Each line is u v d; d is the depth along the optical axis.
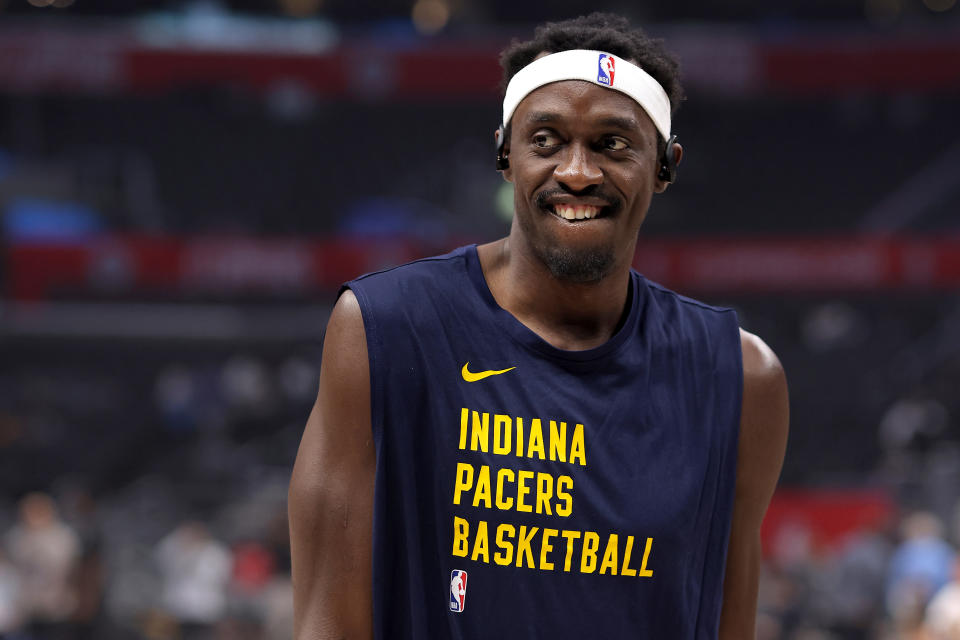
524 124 2.40
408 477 2.39
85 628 11.71
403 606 2.39
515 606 2.32
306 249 23.33
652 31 28.09
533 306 2.52
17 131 30.08
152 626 12.51
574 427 2.39
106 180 27.36
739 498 2.67
